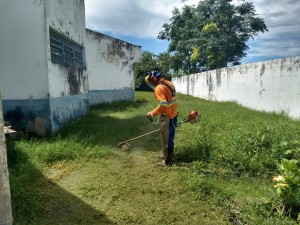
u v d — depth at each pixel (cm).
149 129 787
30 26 646
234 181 418
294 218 315
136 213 332
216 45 2272
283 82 982
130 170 462
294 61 920
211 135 614
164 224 309
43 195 368
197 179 399
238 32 2281
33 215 322
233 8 2223
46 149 523
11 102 662
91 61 1459
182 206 345
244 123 735
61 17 779
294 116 917
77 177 434
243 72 1327
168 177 428
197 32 2595
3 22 643
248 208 329
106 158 524
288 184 320
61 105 760
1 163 214
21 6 641
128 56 1678
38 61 654
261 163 465
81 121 841
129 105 1413
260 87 1148
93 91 1474
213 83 1820
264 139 524
